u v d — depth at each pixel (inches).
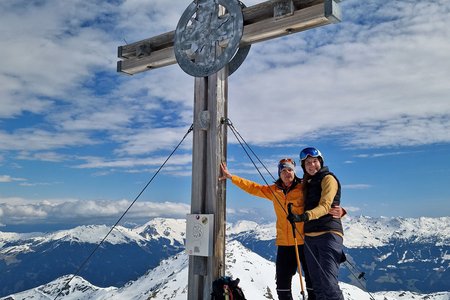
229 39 160.1
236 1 160.2
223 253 159.8
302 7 150.1
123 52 196.2
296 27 151.4
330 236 131.2
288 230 149.9
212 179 160.6
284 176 150.7
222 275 157.9
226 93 167.9
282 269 150.6
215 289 143.1
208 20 167.3
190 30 172.1
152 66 194.1
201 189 162.4
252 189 160.6
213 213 158.4
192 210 163.0
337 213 134.1
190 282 161.3
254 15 158.6
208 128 163.8
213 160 161.0
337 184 133.5
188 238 160.6
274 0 152.1
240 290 145.9
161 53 185.5
